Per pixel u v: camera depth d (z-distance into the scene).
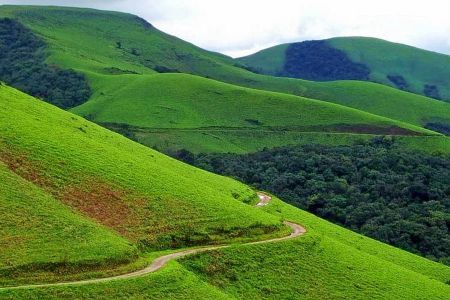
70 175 78.62
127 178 84.06
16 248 58.34
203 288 62.31
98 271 59.47
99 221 70.81
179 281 61.22
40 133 88.50
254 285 69.31
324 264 79.50
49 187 74.00
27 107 104.62
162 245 71.38
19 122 89.88
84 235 64.25
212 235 76.69
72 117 116.31
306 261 78.19
